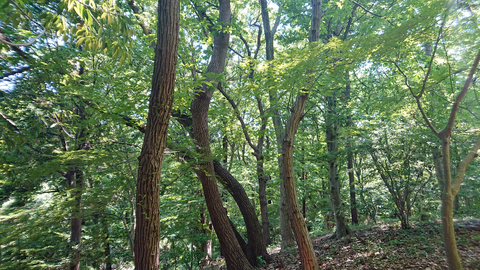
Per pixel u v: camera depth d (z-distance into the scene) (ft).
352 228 37.32
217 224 26.32
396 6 30.53
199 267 36.45
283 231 38.32
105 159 19.77
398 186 25.50
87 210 24.36
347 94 39.73
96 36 10.62
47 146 27.45
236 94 28.17
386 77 36.37
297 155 40.09
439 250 19.30
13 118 17.61
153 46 27.48
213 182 26.21
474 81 21.47
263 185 36.47
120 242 41.81
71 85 21.01
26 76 13.64
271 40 35.60
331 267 21.89
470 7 15.60
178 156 25.41
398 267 18.31
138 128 25.31
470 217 25.22
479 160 24.70
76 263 30.58
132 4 28.30
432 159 23.84
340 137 34.35
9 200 30.78
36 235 24.54
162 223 30.48
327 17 35.83
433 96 22.43
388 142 25.67
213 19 32.71
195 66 28.94
